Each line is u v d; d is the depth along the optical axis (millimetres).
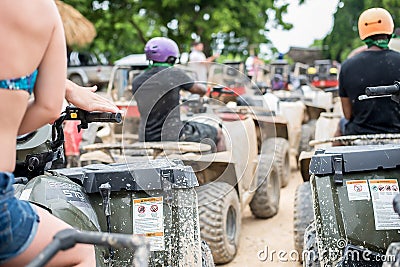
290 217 7230
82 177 3307
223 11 20734
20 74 2291
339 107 9688
